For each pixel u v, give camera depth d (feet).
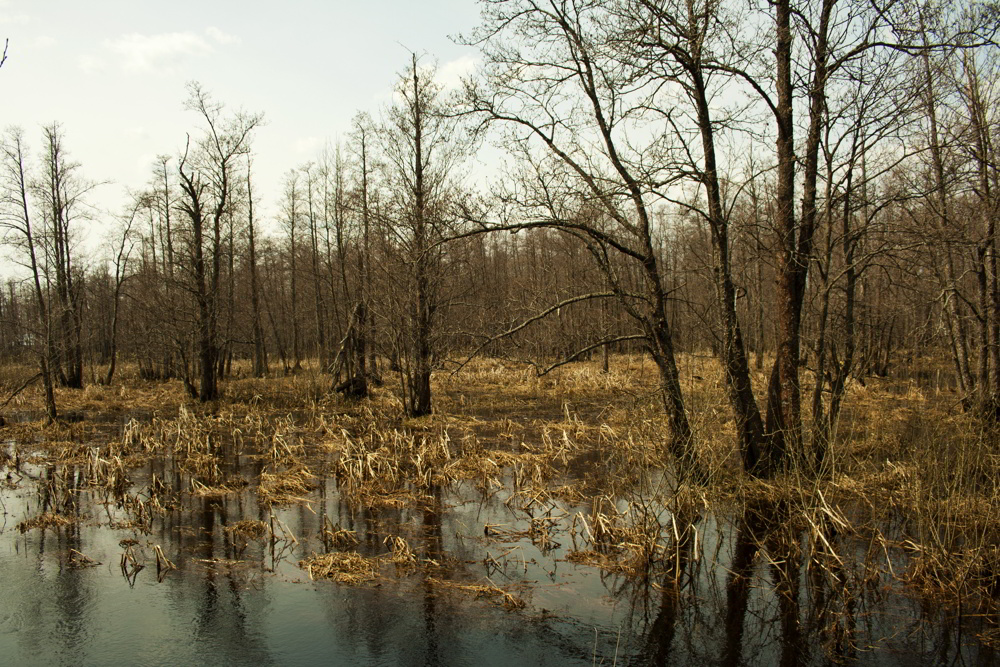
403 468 47.11
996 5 34.47
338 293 113.91
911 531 31.60
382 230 66.64
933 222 47.52
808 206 39.24
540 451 51.52
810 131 39.11
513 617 25.13
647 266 39.65
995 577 26.50
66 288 98.84
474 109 41.16
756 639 23.36
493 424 64.44
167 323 89.66
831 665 21.59
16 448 56.49
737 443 39.73
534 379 92.07
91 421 70.23
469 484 43.24
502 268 97.35
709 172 37.86
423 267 65.67
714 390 40.37
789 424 39.09
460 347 69.67
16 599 26.86
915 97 37.19
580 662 22.06
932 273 47.34
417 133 67.31
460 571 29.27
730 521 33.04
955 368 61.36
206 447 53.16
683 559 29.66
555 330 71.67
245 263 125.80
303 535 33.86
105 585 28.12
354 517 36.68
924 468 33.35
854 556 29.48
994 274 52.42
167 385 101.96
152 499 39.42
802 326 45.93
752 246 41.75
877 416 50.67
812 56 38.19
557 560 30.40
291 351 163.63
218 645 23.31
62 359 93.66
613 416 61.57
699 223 48.83
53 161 97.25
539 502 38.34
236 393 88.48
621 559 30.01
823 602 25.84
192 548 32.32
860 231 37.47
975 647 22.50
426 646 23.09
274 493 40.68
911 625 23.99
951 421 43.57
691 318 46.42
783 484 34.68
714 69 37.32
